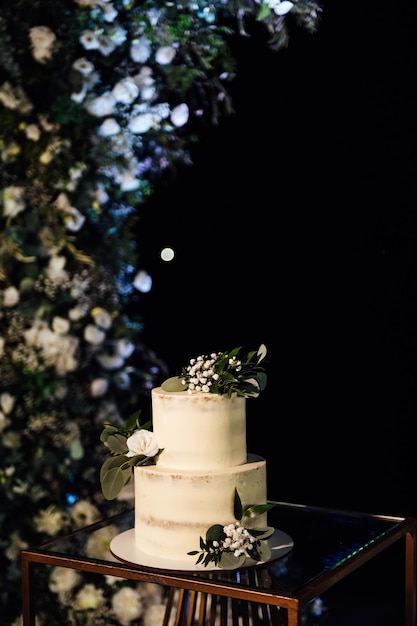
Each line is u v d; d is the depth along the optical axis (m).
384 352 4.29
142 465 1.86
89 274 2.50
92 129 2.51
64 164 2.44
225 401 1.82
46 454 2.50
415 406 4.22
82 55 2.51
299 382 4.49
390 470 4.28
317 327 4.43
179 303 4.62
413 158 4.07
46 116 2.42
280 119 4.28
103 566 1.73
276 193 4.39
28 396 2.45
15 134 2.40
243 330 4.57
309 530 1.92
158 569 1.69
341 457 4.39
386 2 3.97
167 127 2.70
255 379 1.87
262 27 2.96
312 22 2.67
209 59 2.68
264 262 4.49
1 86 2.37
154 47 2.61
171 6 2.58
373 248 4.25
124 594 2.54
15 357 2.42
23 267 2.41
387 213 4.18
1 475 2.47
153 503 1.79
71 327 2.48
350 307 4.34
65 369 2.45
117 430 1.96
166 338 4.63
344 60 4.09
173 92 2.93
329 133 4.21
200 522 1.76
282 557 1.74
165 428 1.83
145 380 2.74
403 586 3.50
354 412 4.36
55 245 2.43
